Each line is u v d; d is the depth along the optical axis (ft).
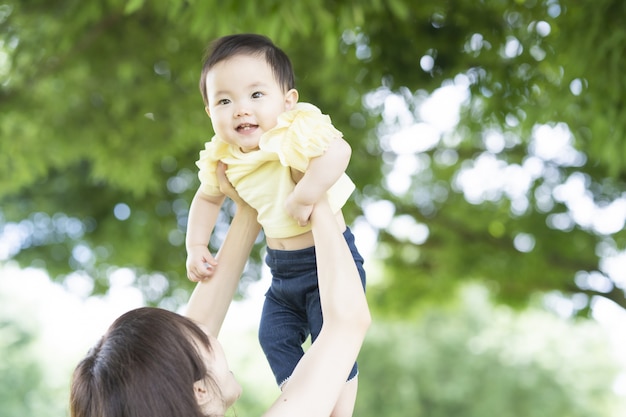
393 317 40.37
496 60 22.34
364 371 85.97
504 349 86.99
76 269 35.06
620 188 29.32
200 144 28.40
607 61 16.94
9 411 78.23
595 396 87.15
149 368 6.46
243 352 87.04
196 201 8.43
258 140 7.77
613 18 16.63
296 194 7.36
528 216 31.01
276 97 7.79
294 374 7.04
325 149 7.28
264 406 84.53
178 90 26.73
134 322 6.73
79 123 27.48
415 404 85.05
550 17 20.10
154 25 24.85
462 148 32.55
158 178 31.01
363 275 8.16
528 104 21.54
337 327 7.10
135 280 35.27
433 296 38.78
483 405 85.46
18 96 25.43
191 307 8.13
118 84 26.55
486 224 32.58
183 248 32.91
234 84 7.69
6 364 80.69
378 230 33.86
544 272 31.24
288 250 8.03
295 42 24.03
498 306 36.17
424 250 35.42
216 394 6.81
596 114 17.87
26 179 29.12
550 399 85.56
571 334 88.48
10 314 84.17
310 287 8.02
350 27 16.51
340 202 7.95
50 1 22.17
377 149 31.37
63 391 81.25
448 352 86.69
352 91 25.95
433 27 22.15
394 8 16.81
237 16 14.99
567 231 30.45
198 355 6.68
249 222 8.25
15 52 22.85
